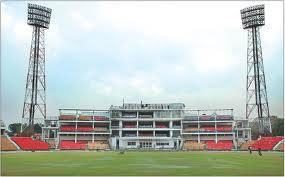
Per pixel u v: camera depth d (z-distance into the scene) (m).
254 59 158.00
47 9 158.62
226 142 161.00
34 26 158.50
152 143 167.12
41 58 159.50
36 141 146.88
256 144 146.12
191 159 82.25
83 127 168.38
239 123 171.12
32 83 157.38
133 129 169.38
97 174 48.19
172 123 171.25
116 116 170.38
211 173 49.22
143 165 63.94
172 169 55.69
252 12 157.62
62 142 157.88
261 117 156.00
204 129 166.62
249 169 55.06
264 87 156.38
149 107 171.62
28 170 54.19
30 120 157.38
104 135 170.75
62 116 166.25
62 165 64.31
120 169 55.91
